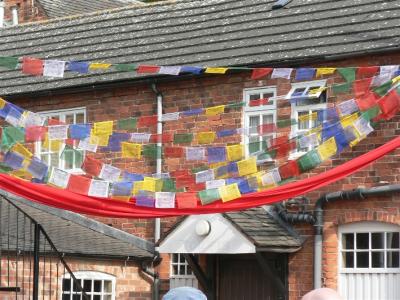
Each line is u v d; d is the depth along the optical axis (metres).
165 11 23.36
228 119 20.28
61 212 19.09
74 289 19.31
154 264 20.75
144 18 23.50
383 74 14.05
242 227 18.62
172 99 21.05
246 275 20.02
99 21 24.25
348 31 19.50
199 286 20.47
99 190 13.84
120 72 21.70
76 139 14.62
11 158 13.71
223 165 14.37
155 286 20.66
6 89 22.95
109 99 21.88
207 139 15.24
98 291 19.84
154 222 21.00
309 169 13.82
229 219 18.77
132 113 21.53
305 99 19.34
